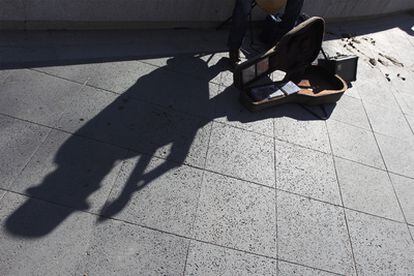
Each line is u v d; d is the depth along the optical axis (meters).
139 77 4.82
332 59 5.53
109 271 2.92
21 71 4.37
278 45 4.73
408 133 5.39
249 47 6.12
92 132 3.94
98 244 3.06
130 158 3.80
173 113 4.46
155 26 5.80
